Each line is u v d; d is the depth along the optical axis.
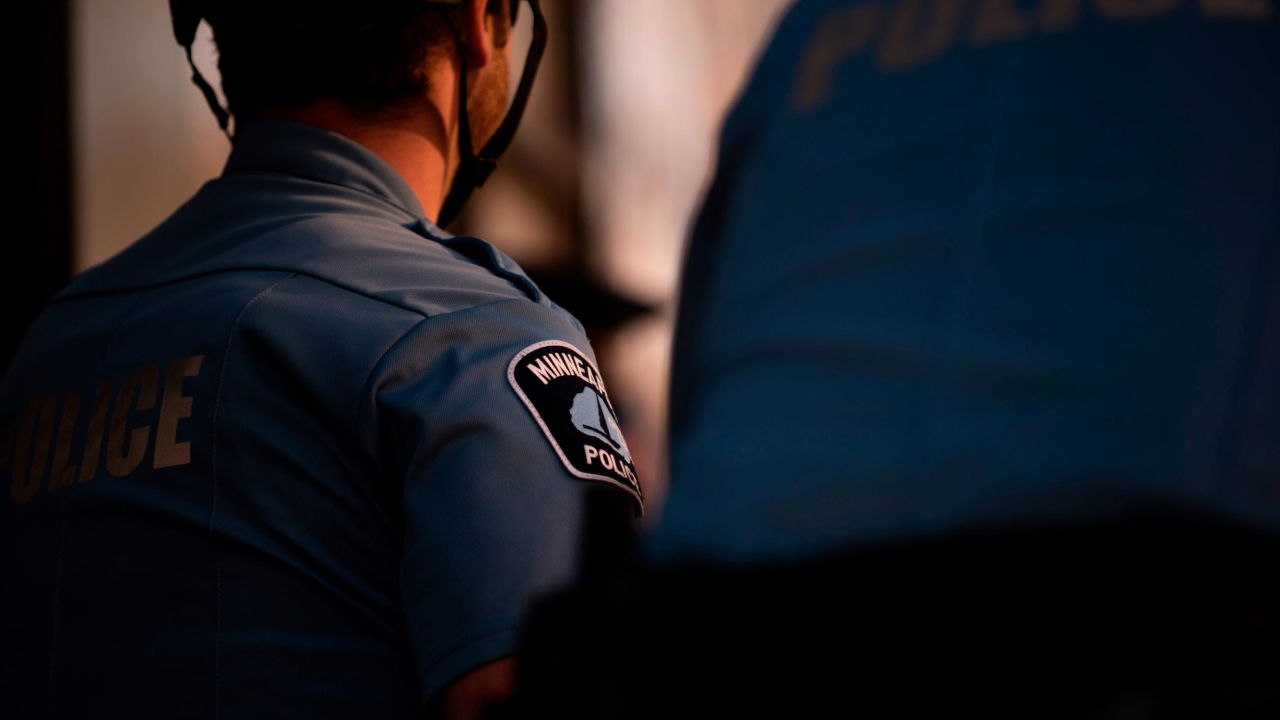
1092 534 1.58
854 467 1.72
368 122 3.09
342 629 2.59
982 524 1.62
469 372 2.59
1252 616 1.53
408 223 3.01
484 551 2.45
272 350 2.66
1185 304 1.65
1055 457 1.62
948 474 1.66
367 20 3.01
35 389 3.01
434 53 3.12
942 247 1.78
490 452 2.52
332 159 3.02
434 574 2.46
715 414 1.92
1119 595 1.56
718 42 14.64
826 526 1.71
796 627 1.67
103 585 2.69
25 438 2.97
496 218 11.45
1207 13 1.79
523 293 2.87
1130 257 1.67
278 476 2.61
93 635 2.67
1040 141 1.77
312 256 2.79
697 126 14.18
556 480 2.54
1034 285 1.71
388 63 3.06
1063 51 1.82
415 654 2.49
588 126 12.55
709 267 2.13
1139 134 1.73
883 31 2.00
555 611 2.08
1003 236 1.74
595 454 2.62
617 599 1.92
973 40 1.89
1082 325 1.67
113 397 2.81
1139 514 1.58
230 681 2.55
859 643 1.62
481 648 2.38
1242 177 1.70
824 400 1.79
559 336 2.77
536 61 3.39
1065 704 1.54
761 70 2.16
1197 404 1.62
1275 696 1.49
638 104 13.28
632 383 12.44
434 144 3.17
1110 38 1.80
